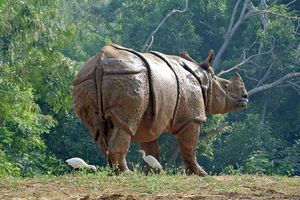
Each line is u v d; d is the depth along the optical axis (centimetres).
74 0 14012
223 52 13012
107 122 4416
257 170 8494
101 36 13050
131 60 4431
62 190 3622
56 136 9831
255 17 12719
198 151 9988
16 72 8006
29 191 3609
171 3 12062
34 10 7756
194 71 4928
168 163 9681
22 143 8400
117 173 4331
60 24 8256
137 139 4638
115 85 4350
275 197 3481
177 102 4762
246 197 3466
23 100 7831
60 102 8288
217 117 9962
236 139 10919
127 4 12400
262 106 12200
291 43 12100
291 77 11819
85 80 4422
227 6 12988
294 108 12275
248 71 12175
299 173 10406
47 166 9131
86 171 4638
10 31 7725
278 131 12175
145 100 4431
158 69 4572
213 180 3981
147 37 12044
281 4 13212
